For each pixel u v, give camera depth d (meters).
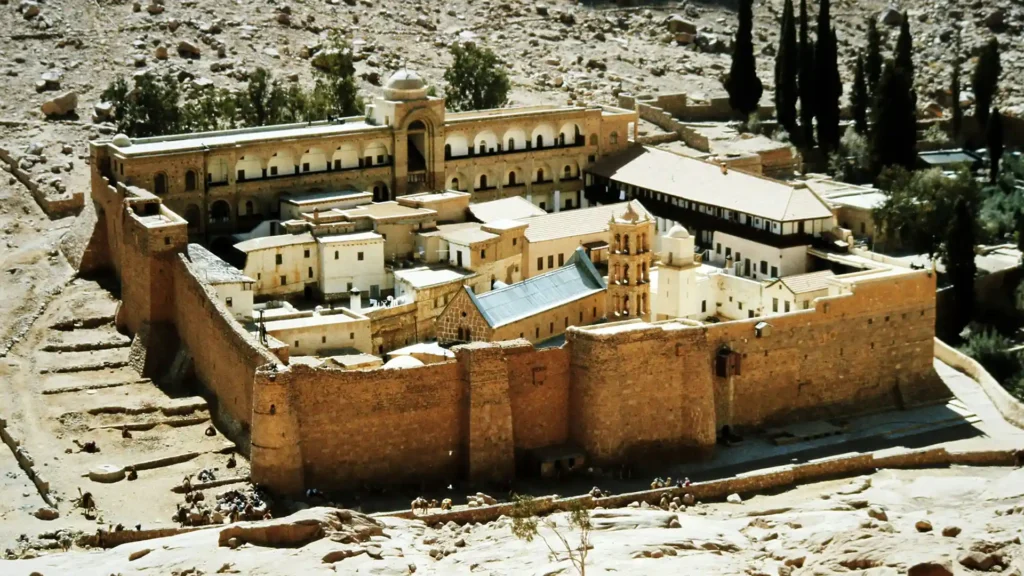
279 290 180.88
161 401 158.25
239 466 147.62
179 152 186.88
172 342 167.12
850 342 170.12
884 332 172.12
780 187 195.62
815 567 112.38
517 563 120.00
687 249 178.62
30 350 170.62
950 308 199.50
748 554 119.75
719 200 198.75
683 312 179.25
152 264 165.88
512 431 151.75
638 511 133.62
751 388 164.75
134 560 123.19
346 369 148.75
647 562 117.25
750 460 159.00
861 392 171.88
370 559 120.88
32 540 132.00
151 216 172.00
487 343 150.88
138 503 140.38
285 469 142.75
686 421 157.75
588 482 152.00
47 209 199.88
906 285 172.88
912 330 173.88
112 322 176.25
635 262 166.00
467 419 149.75
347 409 145.88
